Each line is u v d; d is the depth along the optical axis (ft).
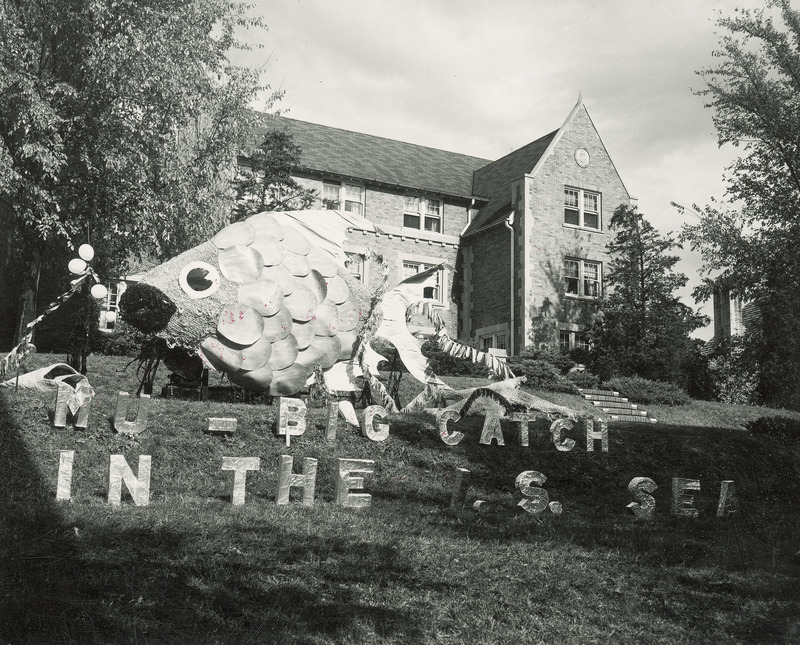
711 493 44.91
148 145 64.54
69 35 66.85
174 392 48.01
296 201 88.12
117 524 24.99
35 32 66.18
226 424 37.70
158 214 63.36
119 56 62.03
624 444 49.29
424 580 24.04
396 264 105.70
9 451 31.37
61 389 34.86
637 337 93.40
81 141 64.80
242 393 49.47
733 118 93.40
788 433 59.72
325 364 47.09
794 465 52.54
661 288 97.09
